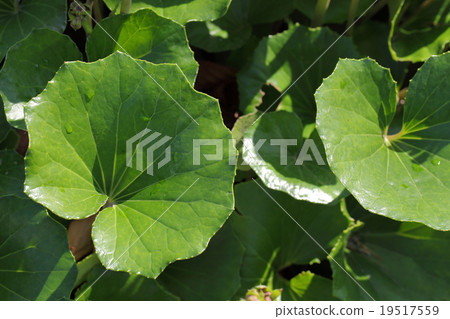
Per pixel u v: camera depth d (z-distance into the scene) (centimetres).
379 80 64
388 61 82
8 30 67
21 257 62
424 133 66
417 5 81
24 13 68
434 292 74
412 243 77
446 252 75
